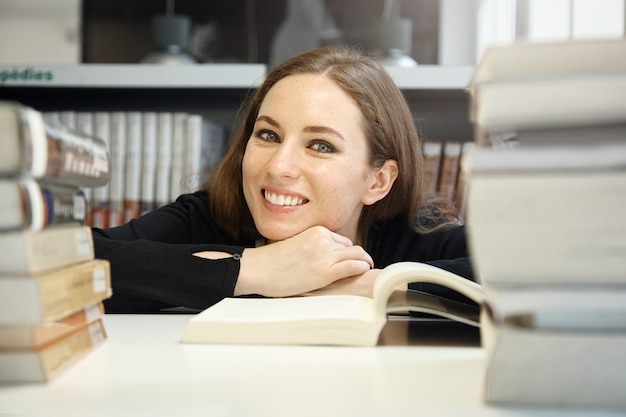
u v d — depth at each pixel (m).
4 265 0.41
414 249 1.41
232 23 2.17
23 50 2.27
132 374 0.47
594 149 0.35
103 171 0.52
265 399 0.41
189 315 0.83
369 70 1.30
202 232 1.44
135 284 0.94
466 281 0.67
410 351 0.57
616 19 1.37
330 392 0.42
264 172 1.20
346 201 1.22
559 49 0.36
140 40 2.22
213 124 1.98
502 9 2.07
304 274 0.97
